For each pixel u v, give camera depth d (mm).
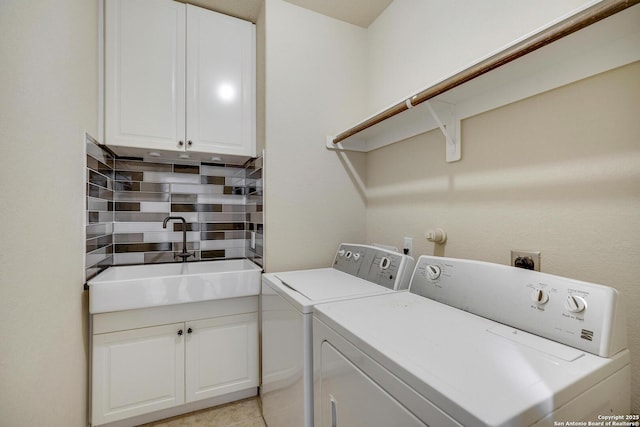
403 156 1769
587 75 912
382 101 1980
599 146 904
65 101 1182
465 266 1095
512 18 1166
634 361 826
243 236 2297
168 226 2078
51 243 1062
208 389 1718
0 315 757
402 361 670
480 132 1287
